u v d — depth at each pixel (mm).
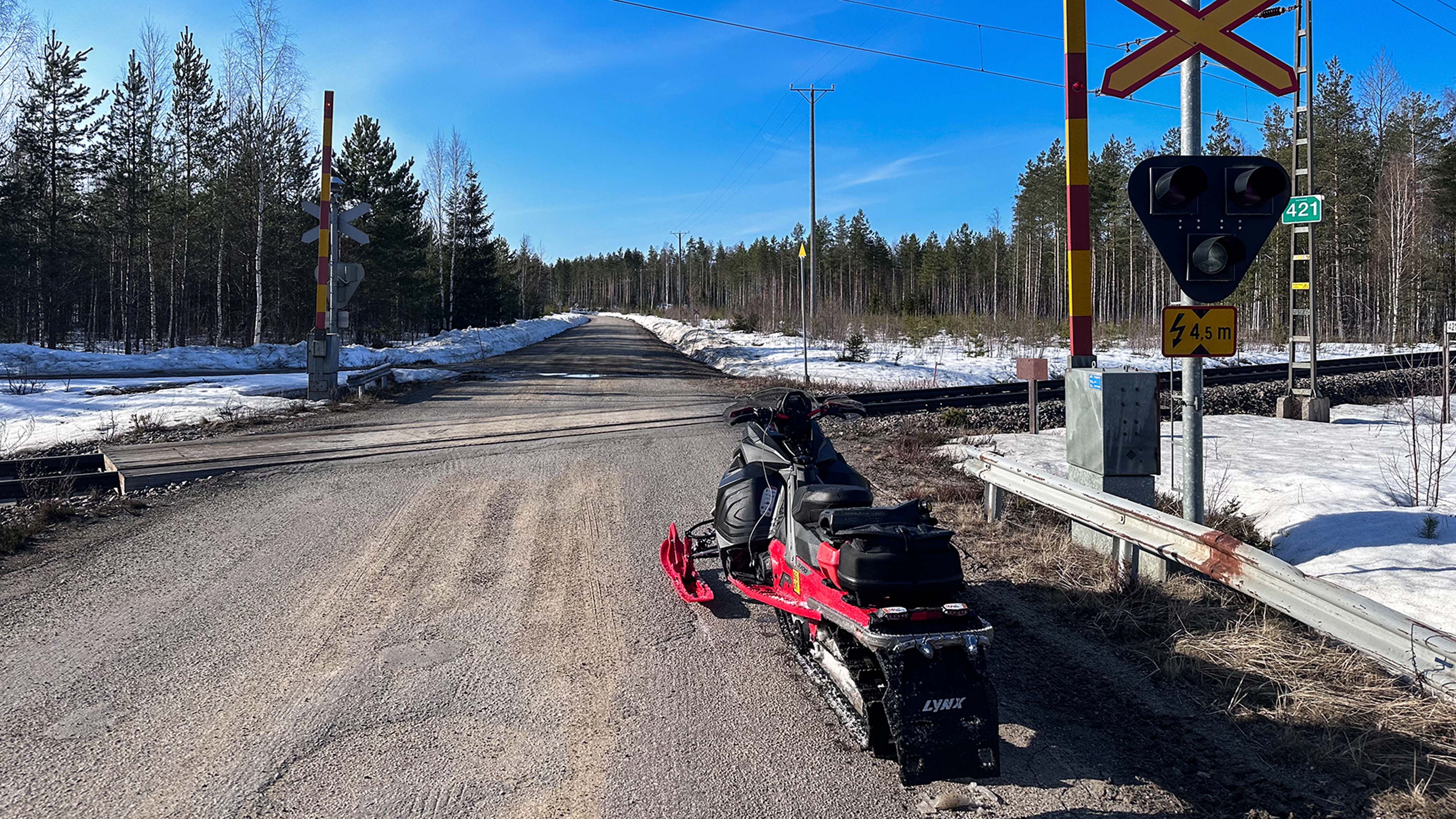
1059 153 68500
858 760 3650
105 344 47531
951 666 3246
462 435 12789
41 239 42188
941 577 3457
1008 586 5945
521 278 89000
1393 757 3545
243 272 45562
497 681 4465
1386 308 46375
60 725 3941
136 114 43719
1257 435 12875
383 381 19766
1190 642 4773
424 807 3273
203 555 6723
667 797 3348
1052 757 3637
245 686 4383
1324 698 4051
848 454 11336
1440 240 48031
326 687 4371
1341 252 47188
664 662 4715
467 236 58000
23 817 3191
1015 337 36562
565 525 7691
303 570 6359
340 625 5270
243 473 9867
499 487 9219
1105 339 38500
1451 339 19562
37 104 41469
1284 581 4336
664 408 16094
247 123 37781
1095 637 5031
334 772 3533
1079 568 6184
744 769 3566
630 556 6766
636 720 4027
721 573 6359
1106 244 69188
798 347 33938
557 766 3596
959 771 3064
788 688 4391
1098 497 5914
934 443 12172
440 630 5191
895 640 3176
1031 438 12289
